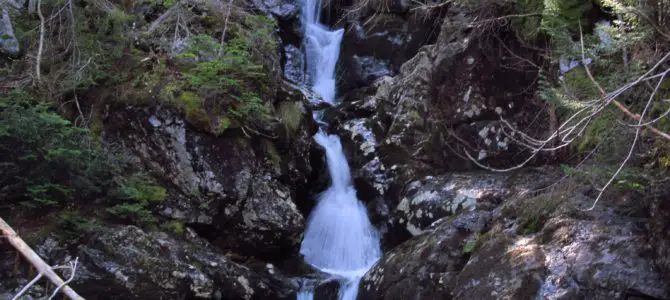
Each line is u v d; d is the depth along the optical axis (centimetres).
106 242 609
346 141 941
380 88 986
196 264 646
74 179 637
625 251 509
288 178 805
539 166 785
